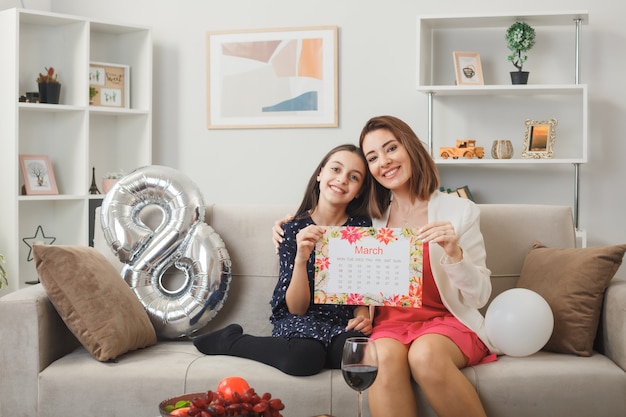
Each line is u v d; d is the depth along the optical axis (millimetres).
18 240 4277
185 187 2803
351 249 2393
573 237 2754
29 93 4387
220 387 1703
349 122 4629
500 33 4406
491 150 4414
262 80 4719
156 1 4859
